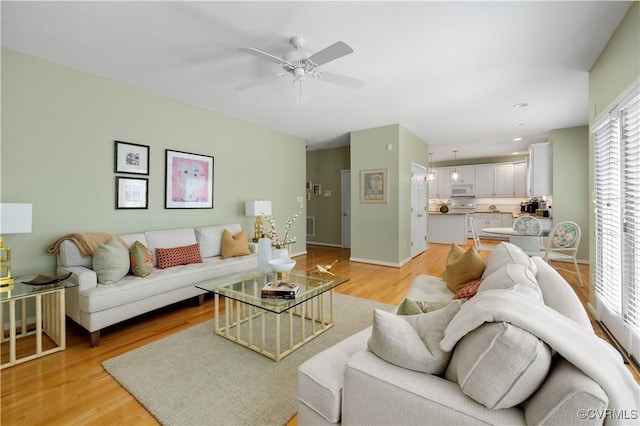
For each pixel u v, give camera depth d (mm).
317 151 7445
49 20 2107
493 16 2062
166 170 3672
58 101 2785
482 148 7090
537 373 782
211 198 4227
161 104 3607
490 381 811
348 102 3832
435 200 9312
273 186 5320
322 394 1119
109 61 2744
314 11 2012
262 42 2406
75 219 2908
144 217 3471
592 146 2811
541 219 5531
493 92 3471
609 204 2398
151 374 1882
